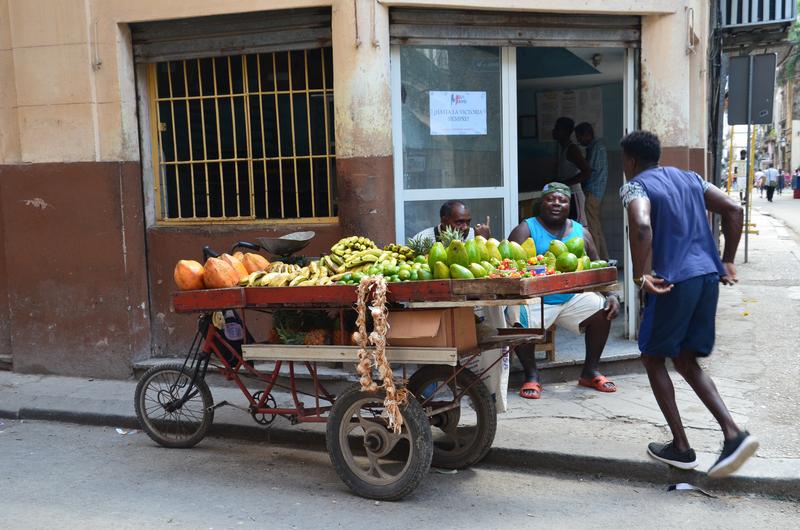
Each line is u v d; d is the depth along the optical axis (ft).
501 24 21.22
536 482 15.67
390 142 20.66
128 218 22.89
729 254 15.26
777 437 16.43
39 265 23.48
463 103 21.94
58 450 18.26
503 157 22.39
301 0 20.74
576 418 18.19
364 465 16.69
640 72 22.24
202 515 14.17
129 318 22.98
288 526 13.65
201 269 16.56
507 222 22.58
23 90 23.00
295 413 16.51
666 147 22.00
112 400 21.26
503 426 17.78
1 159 23.67
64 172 22.94
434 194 21.84
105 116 22.63
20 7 22.74
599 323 20.15
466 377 16.15
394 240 20.94
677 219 14.70
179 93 23.30
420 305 14.28
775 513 13.84
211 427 19.04
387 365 14.10
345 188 20.59
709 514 13.85
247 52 21.89
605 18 21.77
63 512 14.35
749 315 29.53
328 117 22.17
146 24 22.53
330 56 21.89
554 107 35.14
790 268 42.11
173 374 18.15
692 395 19.61
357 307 14.43
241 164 23.03
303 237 18.24
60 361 23.66
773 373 21.52
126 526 13.66
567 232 20.44
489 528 13.46
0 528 13.60
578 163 29.32
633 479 15.42
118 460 17.48
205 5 21.44
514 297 13.70
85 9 22.30
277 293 15.40
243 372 21.22
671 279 14.46
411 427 14.35
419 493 15.21
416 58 21.42
